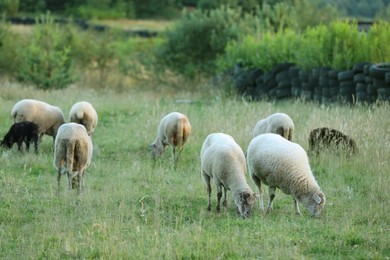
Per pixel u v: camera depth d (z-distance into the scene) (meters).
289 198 24.72
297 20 79.56
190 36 73.94
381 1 115.38
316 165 29.16
